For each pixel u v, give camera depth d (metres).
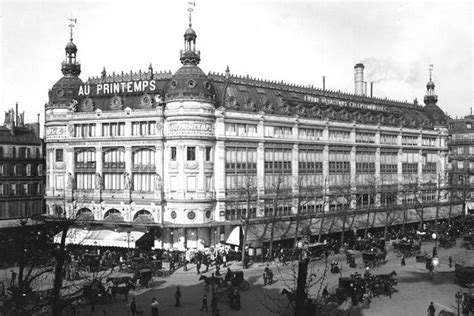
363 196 99.75
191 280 60.91
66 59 89.38
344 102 103.62
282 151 85.25
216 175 76.19
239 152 79.12
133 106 79.56
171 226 74.06
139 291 55.81
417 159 115.50
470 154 138.12
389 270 67.00
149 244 77.44
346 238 90.19
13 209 87.62
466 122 140.50
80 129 83.12
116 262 68.12
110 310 48.00
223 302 50.41
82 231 76.25
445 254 79.38
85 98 83.25
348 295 51.06
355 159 98.62
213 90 78.06
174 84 75.56
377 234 94.94
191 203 73.94
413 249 78.44
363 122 100.56
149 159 78.06
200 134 74.06
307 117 89.00
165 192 75.94
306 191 87.00
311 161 90.12
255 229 76.44
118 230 77.38
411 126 114.00
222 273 63.94
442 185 119.56
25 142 90.19
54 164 84.88
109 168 80.44
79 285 51.59
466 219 110.94
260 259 73.25
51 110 85.19
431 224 109.12
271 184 83.06
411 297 53.84
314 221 86.31
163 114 76.06
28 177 90.19
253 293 54.56
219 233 76.88
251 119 80.19
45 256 46.03
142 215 77.00
